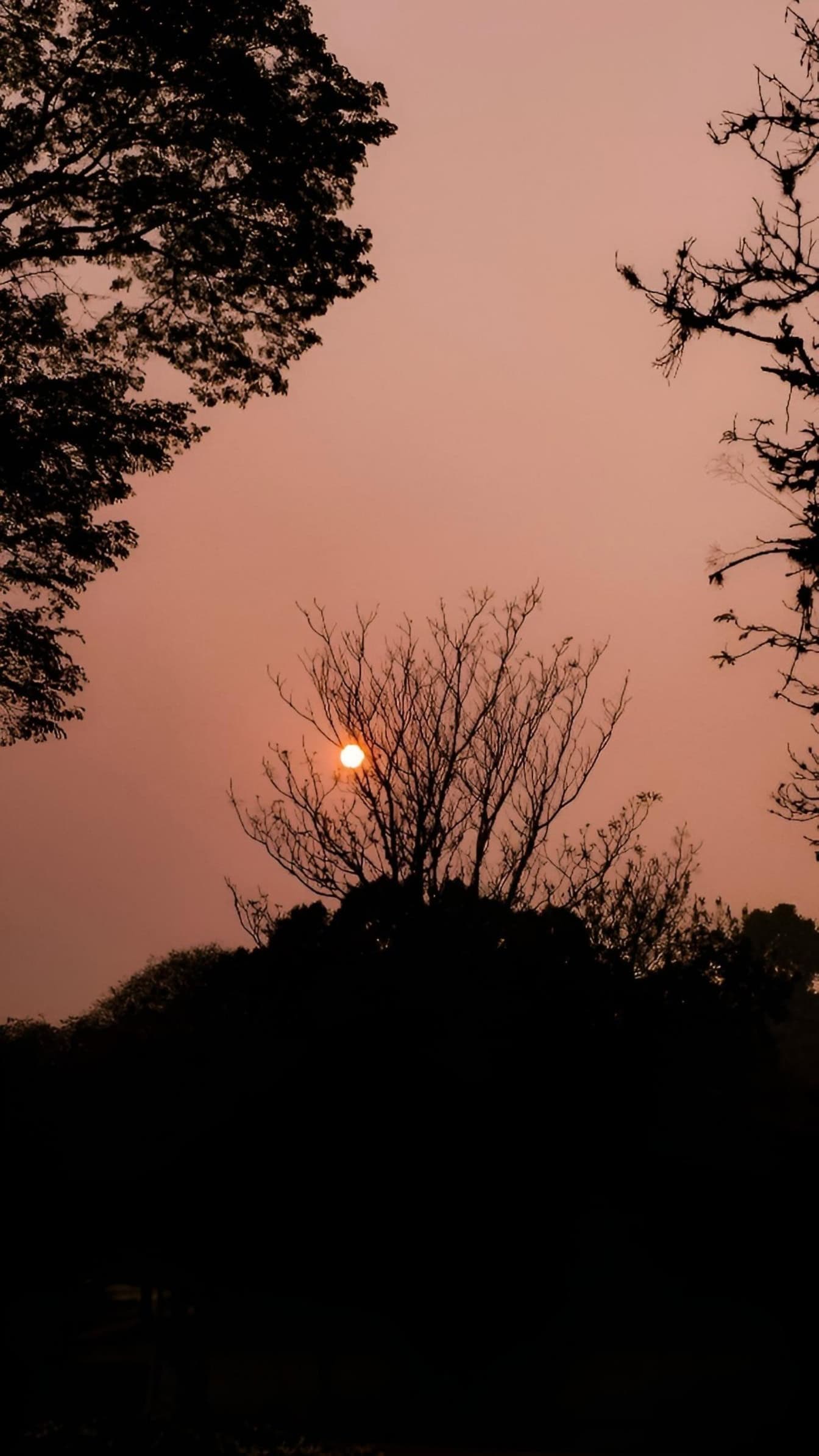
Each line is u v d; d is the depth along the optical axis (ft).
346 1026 70.03
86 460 88.17
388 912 78.95
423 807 91.40
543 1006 73.26
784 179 64.13
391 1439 68.95
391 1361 74.13
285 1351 76.18
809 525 63.67
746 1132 78.43
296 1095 67.97
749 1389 72.59
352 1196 67.72
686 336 64.69
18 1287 64.64
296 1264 68.28
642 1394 73.31
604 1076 73.41
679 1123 77.05
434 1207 68.74
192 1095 68.03
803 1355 73.92
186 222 88.07
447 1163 68.85
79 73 84.23
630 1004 76.69
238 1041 70.59
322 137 85.56
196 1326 67.51
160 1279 66.80
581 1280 74.54
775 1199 76.69
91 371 92.43
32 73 84.53
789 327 63.21
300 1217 67.36
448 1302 71.20
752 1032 83.61
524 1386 73.36
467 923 77.97
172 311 94.48
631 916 86.48
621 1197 75.10
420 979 73.10
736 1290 76.43
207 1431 55.06
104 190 87.56
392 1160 68.13
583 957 77.66
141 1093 68.03
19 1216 64.39
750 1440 67.77
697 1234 75.92
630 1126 74.84
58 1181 65.26
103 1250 66.23
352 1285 69.82
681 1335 75.20
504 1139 70.38
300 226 87.45
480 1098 69.97
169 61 83.30
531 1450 65.92
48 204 88.74
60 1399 65.57
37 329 89.10
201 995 74.28
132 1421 55.67
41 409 87.61
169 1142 66.69
